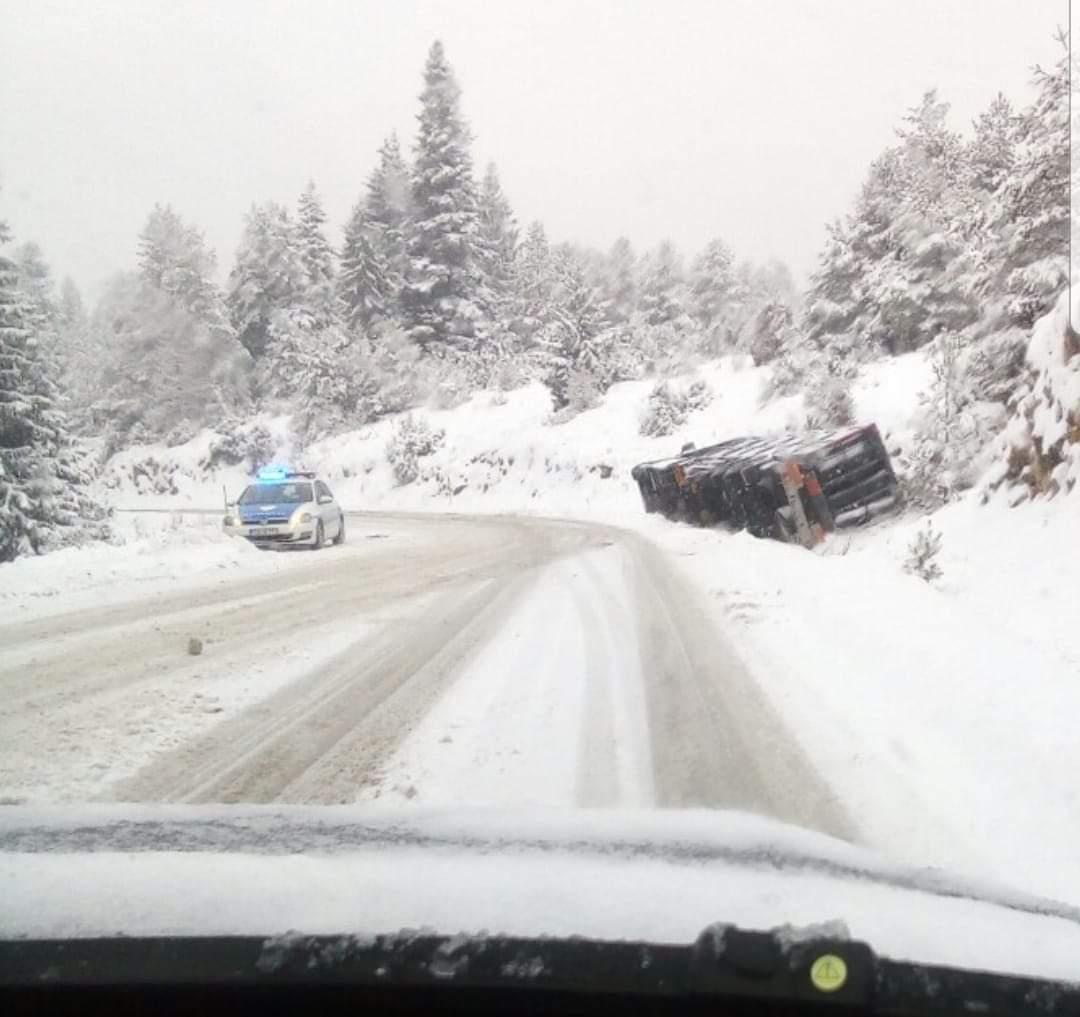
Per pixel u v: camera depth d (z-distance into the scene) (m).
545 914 2.90
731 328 53.16
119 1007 2.79
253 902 3.01
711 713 7.49
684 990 2.63
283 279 65.12
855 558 15.70
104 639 10.73
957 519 17.23
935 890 3.50
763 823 4.08
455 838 3.73
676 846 3.65
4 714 7.58
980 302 21.55
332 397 55.97
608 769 6.20
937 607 10.88
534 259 68.56
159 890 3.11
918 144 34.56
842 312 36.47
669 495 27.48
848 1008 2.59
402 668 9.15
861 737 6.79
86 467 28.31
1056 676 7.73
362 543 24.06
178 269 63.25
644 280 70.81
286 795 5.74
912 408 26.12
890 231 34.34
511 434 46.09
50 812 4.18
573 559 18.56
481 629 11.13
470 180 60.78
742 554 17.83
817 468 19.73
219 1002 2.79
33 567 16.55
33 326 25.97
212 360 63.16
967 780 5.88
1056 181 19.39
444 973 2.68
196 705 7.84
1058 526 13.80
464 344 59.38
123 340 63.75
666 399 39.94
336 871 3.27
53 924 2.89
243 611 12.62
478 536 25.28
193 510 46.84
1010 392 20.38
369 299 60.44
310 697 8.09
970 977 2.68
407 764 6.33
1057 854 4.89
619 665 9.16
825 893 3.17
